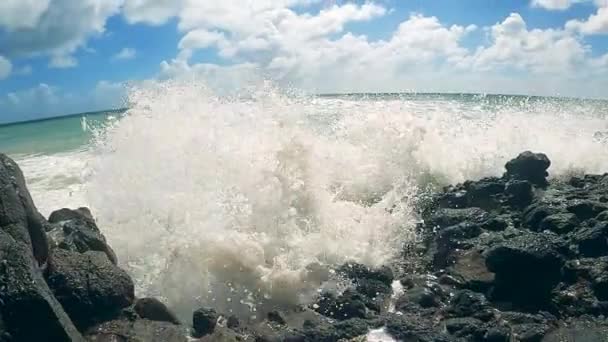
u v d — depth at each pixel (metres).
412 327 5.30
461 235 7.24
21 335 4.64
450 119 12.90
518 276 6.06
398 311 5.86
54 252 5.93
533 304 5.91
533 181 8.96
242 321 5.79
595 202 7.68
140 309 5.65
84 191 10.05
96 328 5.37
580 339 5.22
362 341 5.14
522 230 7.33
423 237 7.64
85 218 7.20
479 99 19.53
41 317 4.68
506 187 8.46
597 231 6.67
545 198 8.09
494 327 5.29
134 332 5.32
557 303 5.82
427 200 8.82
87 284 5.57
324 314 5.87
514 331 5.38
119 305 5.61
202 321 5.49
